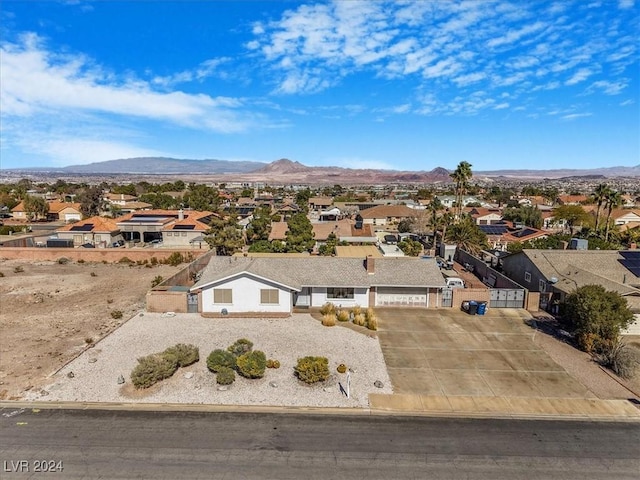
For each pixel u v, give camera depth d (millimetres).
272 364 24531
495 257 50938
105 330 30703
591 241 49719
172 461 16562
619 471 16422
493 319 33531
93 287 43719
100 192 119312
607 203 70688
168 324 31625
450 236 58438
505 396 21984
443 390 22500
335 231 71500
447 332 30734
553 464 16766
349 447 17625
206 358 25641
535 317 34094
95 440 17828
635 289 32969
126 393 21609
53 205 105375
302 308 35812
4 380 22859
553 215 95750
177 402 20891
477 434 18703
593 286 29531
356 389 22422
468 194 182625
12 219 101562
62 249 58281
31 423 19000
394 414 20219
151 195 136125
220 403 20875
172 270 52750
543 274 37719
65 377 23188
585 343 27422
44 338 29094
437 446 17797
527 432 18922
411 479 15781
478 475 16062
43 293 41219
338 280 35688
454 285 40969
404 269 37062
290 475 15875
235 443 17766
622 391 22641
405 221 91562
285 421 19453
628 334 30625
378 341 28953
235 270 33594
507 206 132250
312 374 22562
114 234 71625
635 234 63656
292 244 56844
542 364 25703
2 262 56656
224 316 33219
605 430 19172
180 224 72312
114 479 15523
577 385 23219
